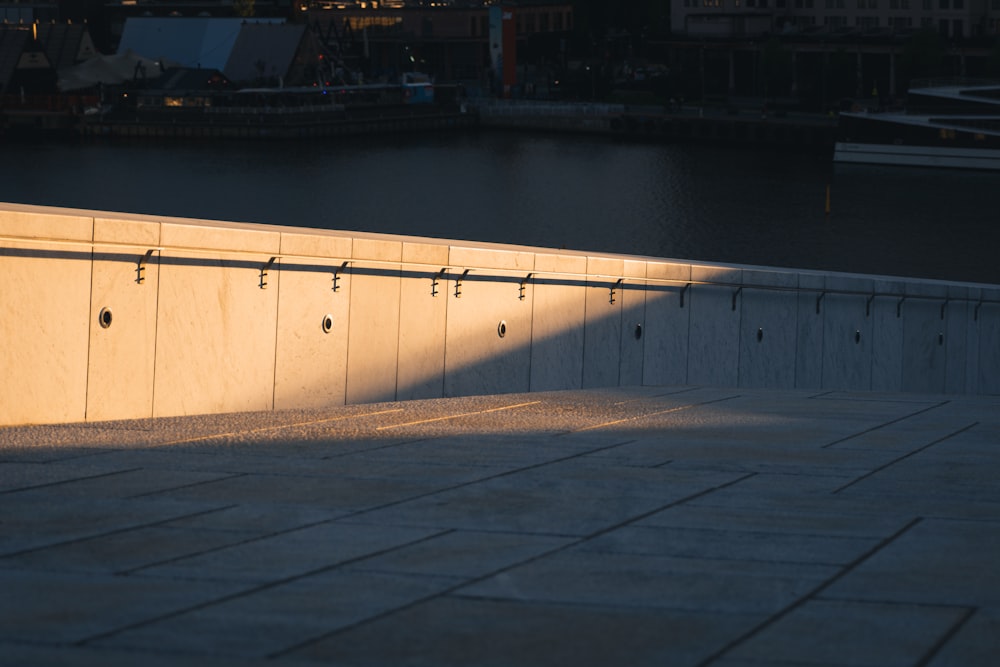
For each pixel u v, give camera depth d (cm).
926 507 1173
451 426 1750
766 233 10981
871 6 17000
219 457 1398
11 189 12912
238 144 17062
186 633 781
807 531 1066
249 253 2017
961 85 14450
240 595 865
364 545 1003
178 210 11994
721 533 1058
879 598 868
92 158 15362
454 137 17962
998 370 3997
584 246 10712
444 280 2375
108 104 17962
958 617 824
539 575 922
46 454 1392
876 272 9450
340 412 1962
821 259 9944
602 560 966
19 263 1733
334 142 17438
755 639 780
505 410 2016
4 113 17650
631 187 13375
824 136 15650
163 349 1933
